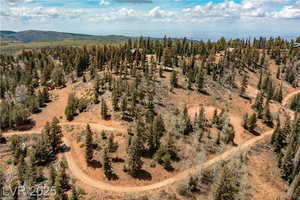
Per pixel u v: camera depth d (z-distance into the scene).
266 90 171.50
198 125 117.25
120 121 111.88
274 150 107.94
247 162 99.06
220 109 140.38
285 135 109.81
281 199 85.12
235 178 88.25
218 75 176.12
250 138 118.94
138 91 128.25
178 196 79.44
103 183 81.50
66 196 71.88
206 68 176.75
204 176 88.25
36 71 188.25
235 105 147.88
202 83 150.88
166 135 106.62
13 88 155.38
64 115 126.06
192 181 82.00
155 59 194.00
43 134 97.44
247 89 172.38
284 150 107.69
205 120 123.88
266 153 106.56
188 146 103.25
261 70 196.75
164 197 77.62
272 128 130.88
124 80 144.00
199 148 103.06
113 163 88.38
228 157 100.88
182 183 83.25
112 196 76.06
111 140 91.56
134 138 86.94
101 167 86.69
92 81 154.62
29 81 165.00
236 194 82.94
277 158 103.69
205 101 144.25
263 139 117.88
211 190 83.38
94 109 123.50
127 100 125.44
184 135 109.56
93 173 84.94
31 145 103.62
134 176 85.25
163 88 146.25
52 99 145.25
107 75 149.75
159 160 92.12
